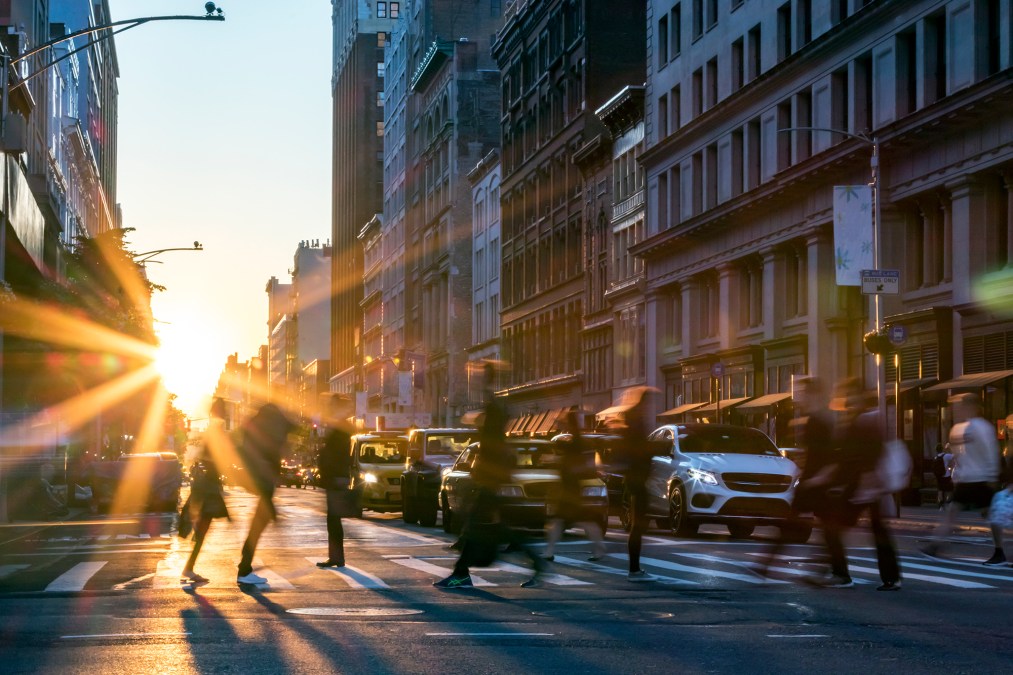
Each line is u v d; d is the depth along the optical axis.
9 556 20.86
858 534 27.16
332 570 17.00
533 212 84.81
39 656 9.16
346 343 171.88
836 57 44.81
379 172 164.25
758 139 51.75
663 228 61.25
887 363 42.19
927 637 10.26
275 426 14.91
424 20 117.56
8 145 39.31
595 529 18.44
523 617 11.55
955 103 36.88
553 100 79.56
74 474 47.97
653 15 62.75
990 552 21.33
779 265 49.91
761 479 24.28
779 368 49.53
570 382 75.31
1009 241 36.50
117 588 14.59
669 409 60.69
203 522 16.05
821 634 10.43
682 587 14.48
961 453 19.08
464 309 104.31
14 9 65.44
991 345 36.84
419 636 10.23
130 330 56.69
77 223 93.69
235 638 10.09
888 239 41.59
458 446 33.84
